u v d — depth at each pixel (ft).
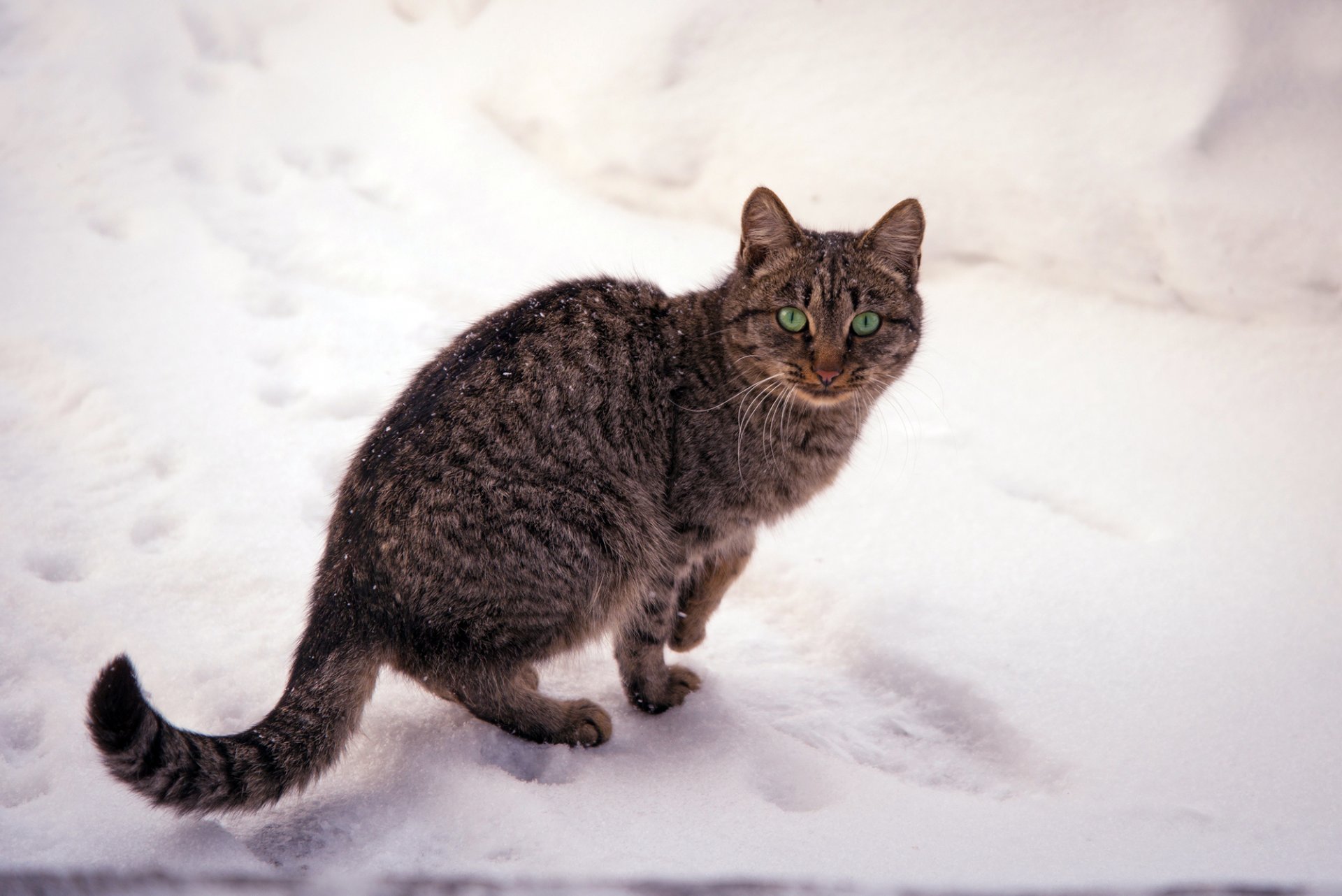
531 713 11.00
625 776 10.68
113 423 15.69
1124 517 14.80
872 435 16.37
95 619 12.17
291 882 8.38
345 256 19.76
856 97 19.44
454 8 23.71
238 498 14.48
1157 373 17.04
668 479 11.55
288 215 20.77
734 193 19.89
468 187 21.31
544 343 11.16
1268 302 17.11
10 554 13.21
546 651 11.02
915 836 9.67
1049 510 14.96
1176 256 17.46
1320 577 13.34
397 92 23.36
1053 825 9.92
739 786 10.58
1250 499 14.78
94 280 18.76
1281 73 17.81
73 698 11.03
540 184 21.31
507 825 9.55
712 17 20.26
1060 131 18.30
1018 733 11.44
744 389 11.64
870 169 19.03
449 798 9.97
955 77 19.12
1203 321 17.57
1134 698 11.75
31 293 18.29
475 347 11.38
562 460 10.78
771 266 11.62
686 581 12.47
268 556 13.51
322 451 15.44
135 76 23.58
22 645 11.79
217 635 12.24
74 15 24.66
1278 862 9.15
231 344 17.51
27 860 8.84
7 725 10.74
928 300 18.81
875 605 13.26
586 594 10.93
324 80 23.82
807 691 12.43
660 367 11.60
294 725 9.73
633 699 11.84
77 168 21.47
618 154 20.52
